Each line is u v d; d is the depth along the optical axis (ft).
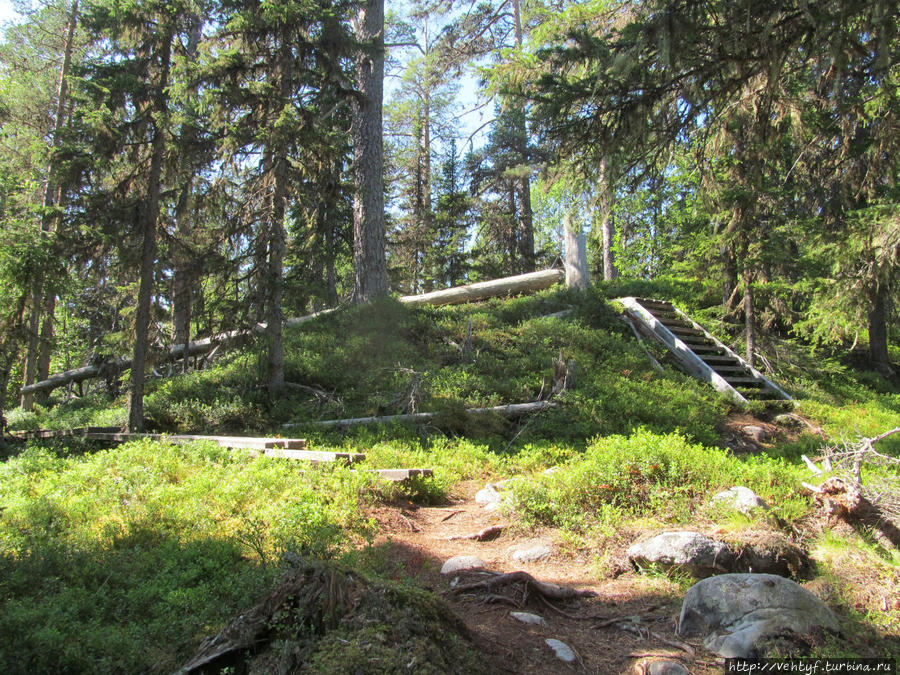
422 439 32.78
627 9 22.65
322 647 9.36
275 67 39.37
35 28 71.77
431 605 10.78
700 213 45.85
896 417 38.19
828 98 22.61
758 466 20.83
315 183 42.73
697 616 12.53
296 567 11.02
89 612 12.52
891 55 17.11
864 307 35.88
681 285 63.21
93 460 27.66
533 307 55.47
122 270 39.86
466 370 41.98
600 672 11.07
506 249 103.76
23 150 66.95
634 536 16.88
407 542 18.92
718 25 17.01
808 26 16.24
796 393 43.80
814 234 38.47
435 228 100.42
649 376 42.60
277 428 36.40
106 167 39.83
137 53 39.60
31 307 39.83
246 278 39.34
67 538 16.98
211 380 44.14
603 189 22.25
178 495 21.52
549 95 20.03
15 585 13.32
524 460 28.76
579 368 41.86
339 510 19.90
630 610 13.64
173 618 12.12
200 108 37.78
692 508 17.83
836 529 15.98
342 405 37.60
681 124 20.24
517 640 12.04
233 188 44.06
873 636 11.80
